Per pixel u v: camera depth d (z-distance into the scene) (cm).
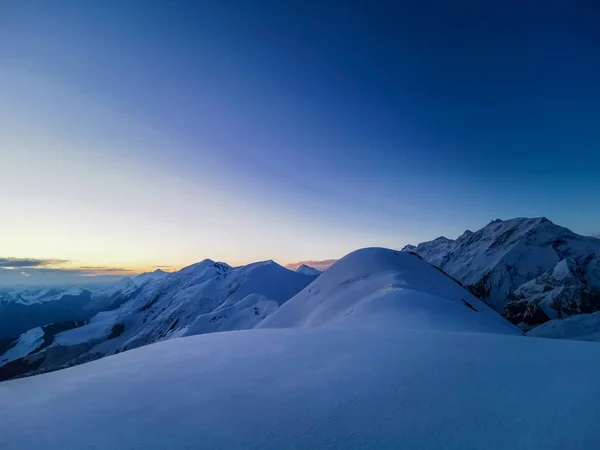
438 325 2517
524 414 675
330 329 1842
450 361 1064
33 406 927
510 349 1206
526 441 575
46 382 1159
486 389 813
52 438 725
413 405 745
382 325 2570
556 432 599
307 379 975
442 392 808
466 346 1267
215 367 1184
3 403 952
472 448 564
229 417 755
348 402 785
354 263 6962
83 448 673
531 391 791
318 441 620
